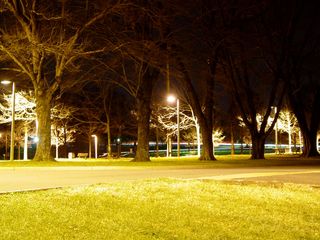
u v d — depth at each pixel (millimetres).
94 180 18359
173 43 33750
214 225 9930
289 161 37750
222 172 23578
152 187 14328
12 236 8125
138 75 36188
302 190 15086
